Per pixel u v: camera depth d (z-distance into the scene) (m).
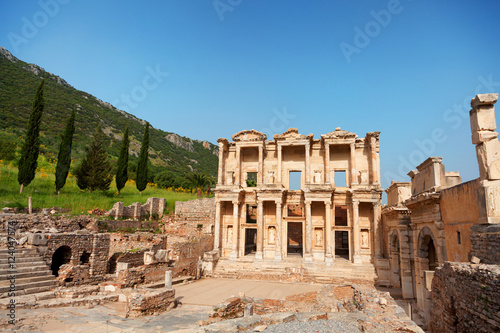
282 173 49.78
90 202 47.53
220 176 50.06
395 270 35.78
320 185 44.75
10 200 39.19
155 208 53.31
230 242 48.81
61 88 146.00
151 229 47.78
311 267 41.34
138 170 62.56
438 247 19.64
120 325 18.42
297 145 48.22
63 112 116.50
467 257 16.33
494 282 10.23
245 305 20.94
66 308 20.86
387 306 16.42
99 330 16.88
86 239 32.03
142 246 39.41
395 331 13.28
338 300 24.14
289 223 59.84
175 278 36.66
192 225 50.22
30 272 24.95
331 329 13.84
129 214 48.16
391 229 35.78
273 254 47.53
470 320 11.87
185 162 152.75
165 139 168.62
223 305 20.98
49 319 17.92
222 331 14.02
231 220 49.44
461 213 17.19
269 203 48.94
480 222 15.07
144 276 31.17
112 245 36.97
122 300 24.61
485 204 14.63
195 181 83.38
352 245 44.41
